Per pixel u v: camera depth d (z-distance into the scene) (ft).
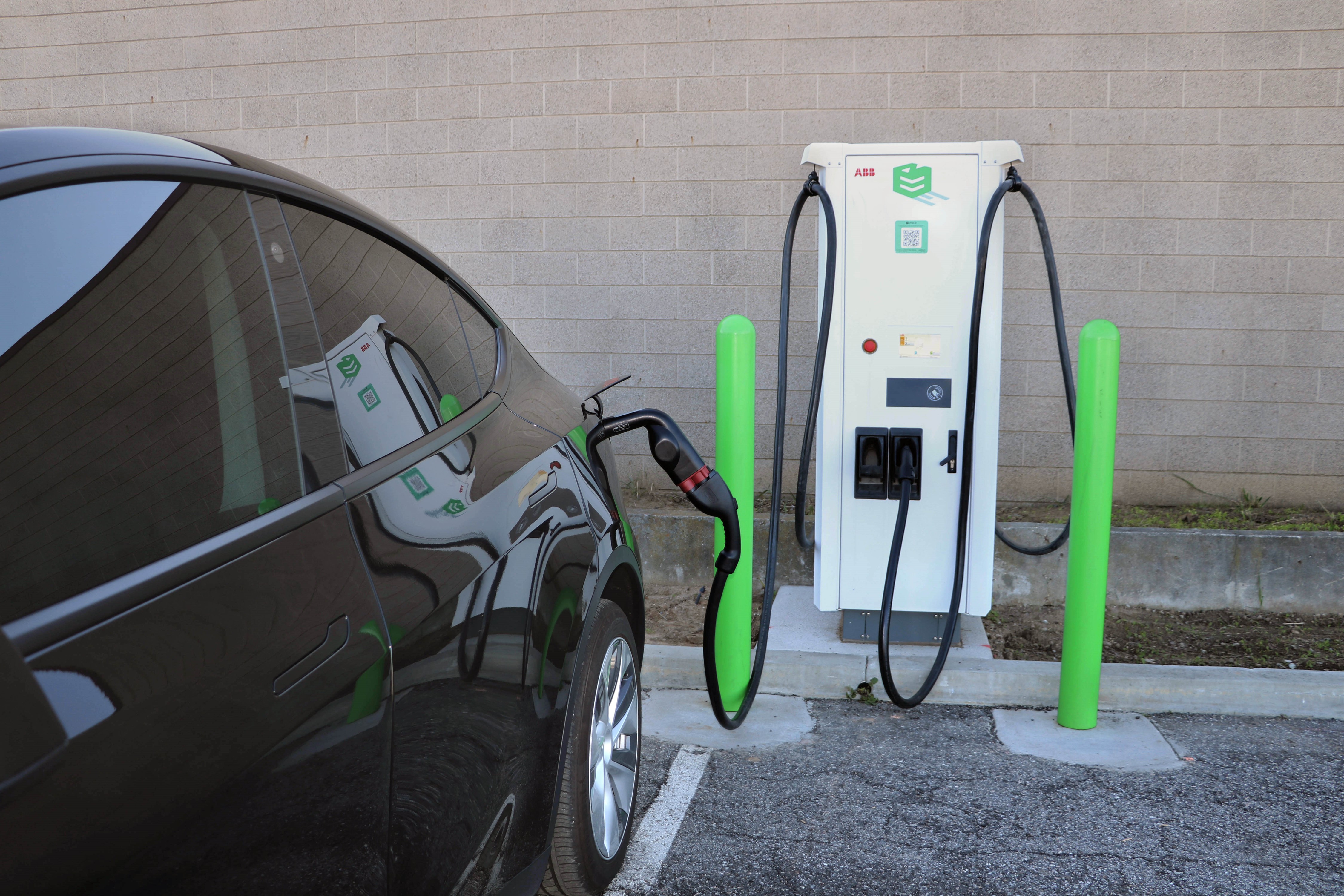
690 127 17.20
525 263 17.94
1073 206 16.42
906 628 13.10
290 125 18.35
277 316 5.05
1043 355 16.74
